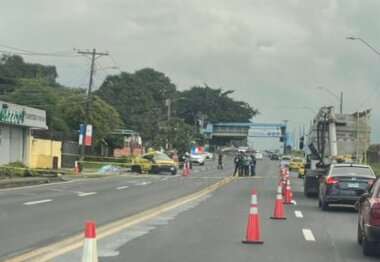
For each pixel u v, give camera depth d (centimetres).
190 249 1422
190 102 18525
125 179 4866
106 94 13675
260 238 1633
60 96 9056
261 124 17462
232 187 4094
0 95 8725
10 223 1853
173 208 2473
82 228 1761
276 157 15400
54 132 7656
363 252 1405
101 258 1282
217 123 18150
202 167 8988
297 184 4916
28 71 13162
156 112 11712
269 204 2812
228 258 1309
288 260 1303
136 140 10681
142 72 16562
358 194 2455
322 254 1402
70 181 4325
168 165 6147
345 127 3688
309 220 2144
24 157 5666
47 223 1869
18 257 1278
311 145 3988
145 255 1327
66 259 1259
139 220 2008
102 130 8406
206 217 2148
